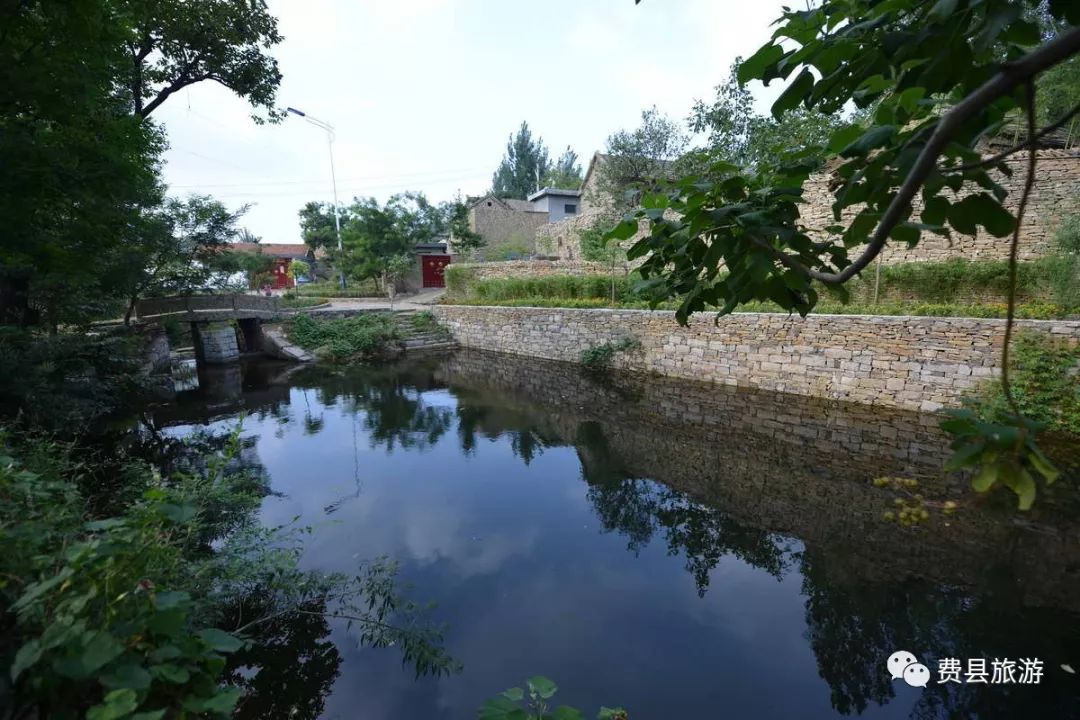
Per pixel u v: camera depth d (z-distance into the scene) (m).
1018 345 6.79
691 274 1.53
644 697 3.05
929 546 4.48
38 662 1.43
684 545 4.75
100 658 1.30
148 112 9.72
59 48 3.79
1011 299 0.88
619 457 7.12
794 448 6.96
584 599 3.97
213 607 2.95
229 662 3.25
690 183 1.45
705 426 8.15
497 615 3.79
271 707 3.00
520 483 6.35
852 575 4.14
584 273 17.27
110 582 1.52
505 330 15.66
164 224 10.95
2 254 4.40
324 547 4.80
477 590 4.10
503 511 5.57
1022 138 8.33
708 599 3.94
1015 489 0.82
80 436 7.47
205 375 13.84
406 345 16.72
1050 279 7.89
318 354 15.63
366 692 3.09
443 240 29.39
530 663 3.32
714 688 3.11
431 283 27.33
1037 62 0.71
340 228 26.69
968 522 4.83
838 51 1.12
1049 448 5.93
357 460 7.25
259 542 3.78
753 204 1.33
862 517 5.05
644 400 9.91
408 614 3.76
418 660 3.26
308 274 32.34
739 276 1.30
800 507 5.35
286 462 7.18
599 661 3.34
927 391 7.62
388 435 8.45
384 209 23.95
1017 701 2.93
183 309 13.78
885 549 4.48
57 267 4.74
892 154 1.03
